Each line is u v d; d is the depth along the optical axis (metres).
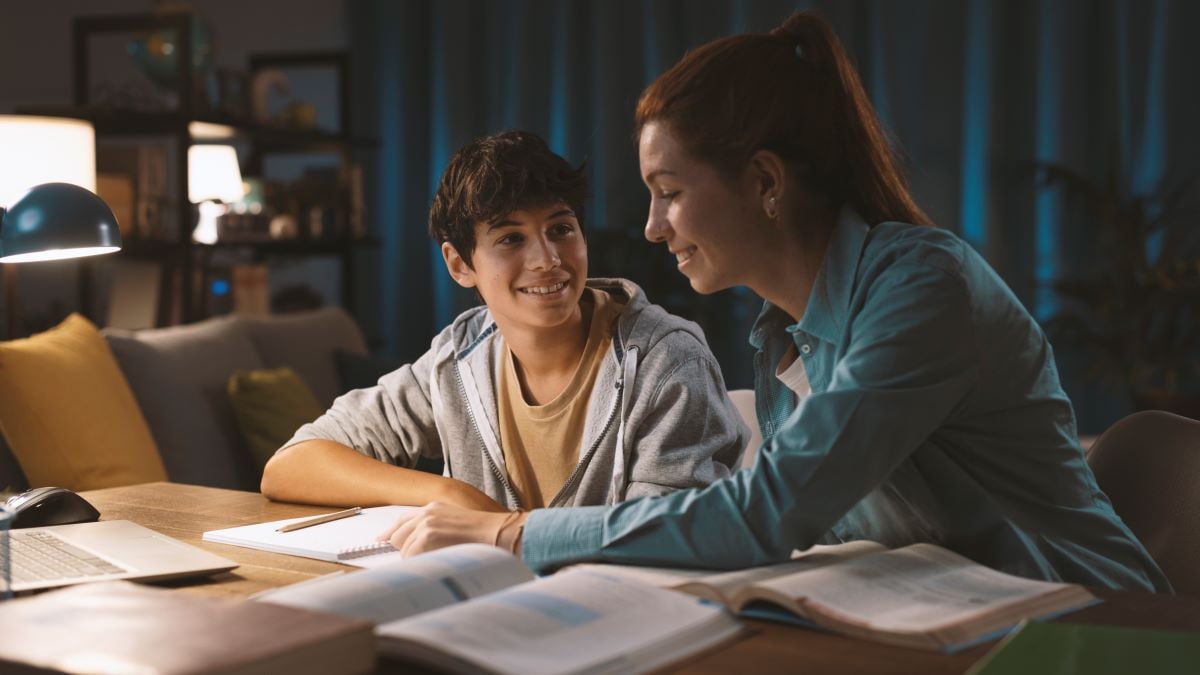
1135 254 4.05
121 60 5.64
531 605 0.82
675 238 1.08
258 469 2.92
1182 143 4.20
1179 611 0.90
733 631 0.84
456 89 5.37
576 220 1.45
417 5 5.48
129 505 1.48
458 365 1.57
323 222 4.55
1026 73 4.47
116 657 0.68
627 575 0.95
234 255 5.24
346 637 0.73
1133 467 1.30
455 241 1.47
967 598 0.89
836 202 1.11
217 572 1.10
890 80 4.61
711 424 1.43
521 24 5.23
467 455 1.57
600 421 1.45
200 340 3.07
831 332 1.09
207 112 3.73
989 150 4.49
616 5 5.03
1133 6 4.25
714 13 4.88
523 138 1.46
